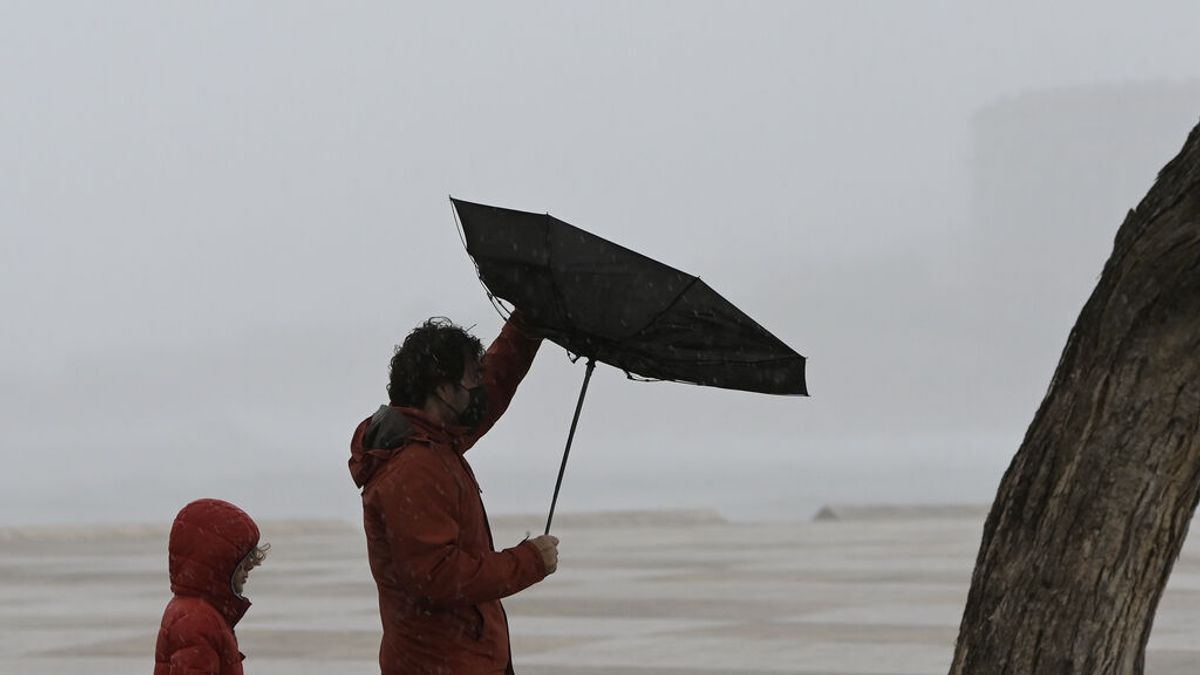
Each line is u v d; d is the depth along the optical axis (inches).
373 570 428.1
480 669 422.9
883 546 1854.1
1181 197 366.9
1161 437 373.1
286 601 1296.8
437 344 419.5
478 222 423.2
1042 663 383.6
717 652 957.2
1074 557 380.8
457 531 414.0
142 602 1327.5
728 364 415.8
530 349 457.7
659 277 410.6
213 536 442.0
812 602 1227.9
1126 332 373.1
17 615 1228.5
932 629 1049.5
